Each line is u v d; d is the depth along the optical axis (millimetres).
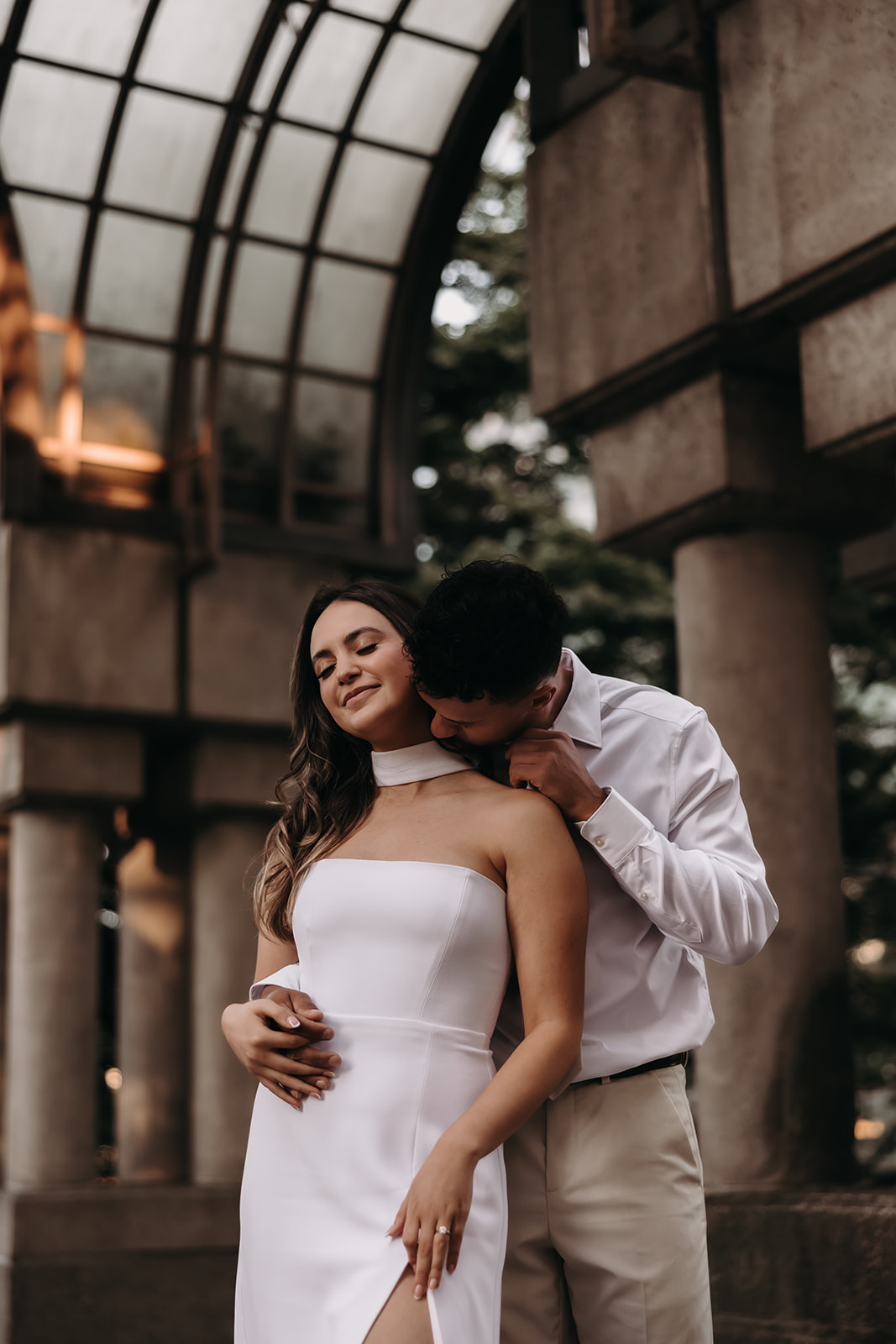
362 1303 1962
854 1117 4426
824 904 4516
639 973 2338
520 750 2230
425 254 7258
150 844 7562
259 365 7188
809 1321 3836
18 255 6562
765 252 4070
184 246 6895
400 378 7465
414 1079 2074
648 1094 2301
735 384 4531
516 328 12539
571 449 13281
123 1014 7492
